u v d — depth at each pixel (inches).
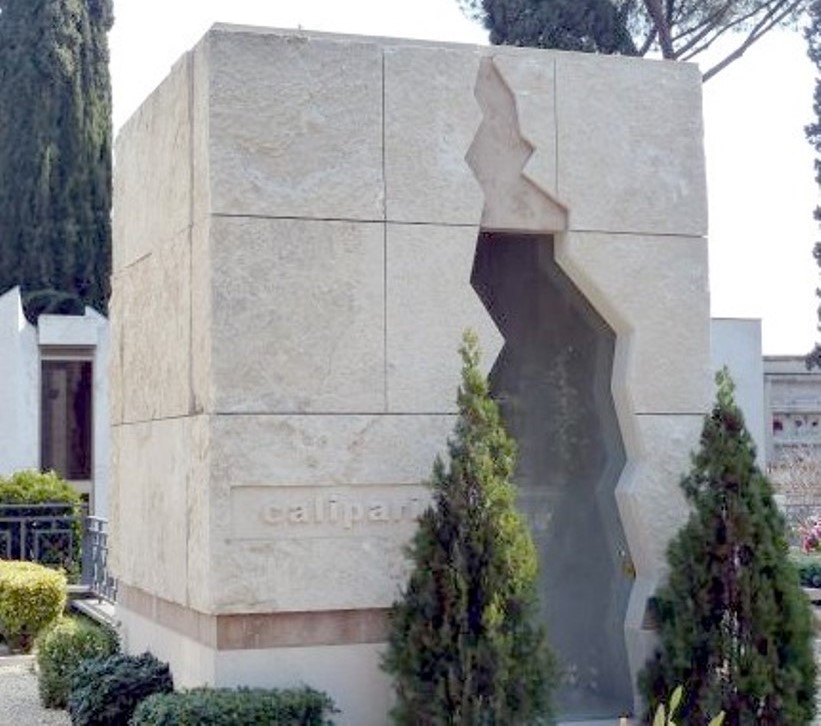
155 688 327.9
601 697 326.3
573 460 334.3
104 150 1040.2
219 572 291.3
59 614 506.3
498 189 321.1
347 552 299.3
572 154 324.5
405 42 320.8
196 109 313.0
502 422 328.2
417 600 286.4
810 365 1082.7
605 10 894.4
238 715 275.0
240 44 302.0
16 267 1006.4
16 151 1010.7
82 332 828.0
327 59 307.1
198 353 306.8
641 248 328.2
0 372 797.9
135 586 372.8
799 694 298.7
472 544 283.0
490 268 331.9
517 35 907.4
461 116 315.3
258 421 295.7
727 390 311.0
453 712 277.9
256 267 298.8
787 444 1171.9
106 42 1049.5
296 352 299.6
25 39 1016.9
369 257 306.0
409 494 304.3
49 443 870.4
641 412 324.2
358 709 299.4
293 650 297.1
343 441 300.5
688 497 308.8
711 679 296.7
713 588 301.9
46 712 387.2
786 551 303.3
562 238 325.1
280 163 302.4
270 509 295.4
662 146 332.5
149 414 358.0
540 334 335.6
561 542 333.1
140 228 376.8
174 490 327.0
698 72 338.0
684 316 330.3
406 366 306.5
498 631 278.8
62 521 616.7
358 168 307.0
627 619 320.8
